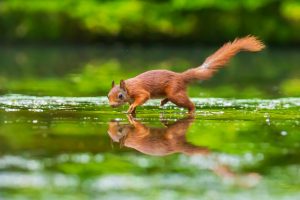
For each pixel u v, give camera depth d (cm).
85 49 3200
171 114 1232
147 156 820
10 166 751
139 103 1230
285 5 3325
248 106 1369
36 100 1437
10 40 3434
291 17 3316
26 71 2244
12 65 2455
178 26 3341
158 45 3391
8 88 1712
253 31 3316
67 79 1970
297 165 769
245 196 637
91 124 1084
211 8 3331
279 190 660
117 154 829
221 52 1318
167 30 3334
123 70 2241
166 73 1264
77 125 1070
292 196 639
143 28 3341
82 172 728
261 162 784
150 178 705
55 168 744
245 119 1161
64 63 2531
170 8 3388
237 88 1825
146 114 1230
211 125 1086
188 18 3353
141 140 932
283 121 1138
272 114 1236
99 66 2408
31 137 942
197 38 3353
